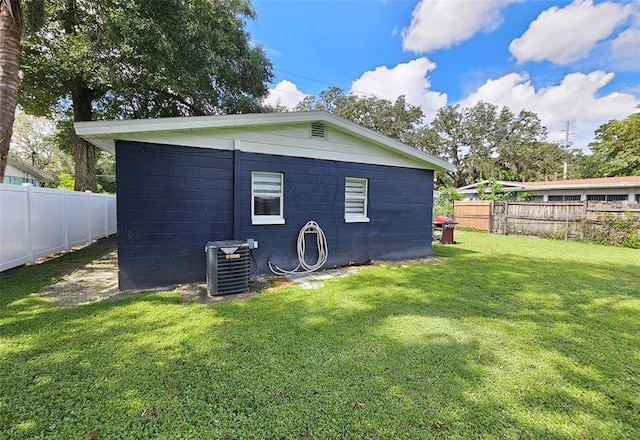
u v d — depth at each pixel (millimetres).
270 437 1579
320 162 5617
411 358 2404
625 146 17344
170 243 4355
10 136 4762
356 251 6168
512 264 6266
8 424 1632
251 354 2430
